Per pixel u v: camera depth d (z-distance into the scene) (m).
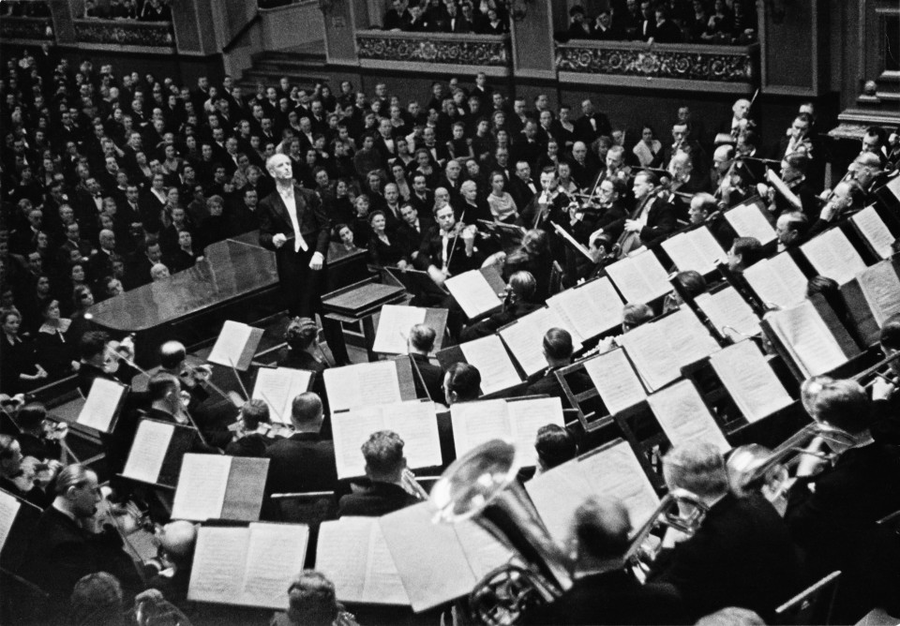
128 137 16.47
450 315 8.23
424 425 5.34
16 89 19.70
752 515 3.74
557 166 12.33
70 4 20.72
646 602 3.29
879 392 5.25
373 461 4.51
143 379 9.35
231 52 19.58
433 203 11.70
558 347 5.74
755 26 13.54
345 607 4.39
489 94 15.33
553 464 4.63
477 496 3.64
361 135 14.84
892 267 5.87
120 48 20.45
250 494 4.91
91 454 7.72
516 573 3.75
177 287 10.41
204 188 14.08
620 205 9.95
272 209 9.41
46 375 9.40
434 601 4.00
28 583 4.85
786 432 5.36
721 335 6.00
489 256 9.74
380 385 6.10
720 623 2.70
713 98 13.80
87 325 9.43
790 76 12.78
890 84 11.73
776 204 9.13
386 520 4.10
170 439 5.58
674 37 14.15
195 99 17.14
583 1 16.56
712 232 8.23
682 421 4.91
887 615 4.54
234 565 4.38
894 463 4.09
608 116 15.27
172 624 4.02
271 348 9.49
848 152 12.08
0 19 20.83
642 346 5.59
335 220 12.19
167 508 5.52
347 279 10.45
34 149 17.30
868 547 4.06
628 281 7.16
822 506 4.11
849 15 11.98
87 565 4.87
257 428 5.58
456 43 16.88
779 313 5.43
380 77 18.20
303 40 20.17
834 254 6.76
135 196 13.39
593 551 3.30
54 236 12.52
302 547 4.38
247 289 10.18
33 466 5.82
